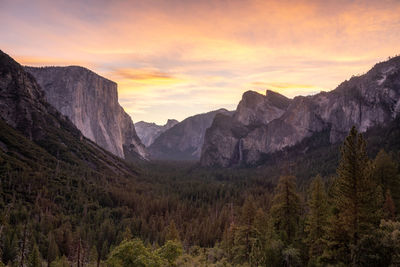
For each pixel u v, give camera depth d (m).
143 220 126.00
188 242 102.06
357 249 31.12
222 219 116.38
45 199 137.88
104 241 105.56
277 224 54.44
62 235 103.12
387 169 57.00
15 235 83.38
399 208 51.31
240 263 55.16
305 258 45.81
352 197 33.75
